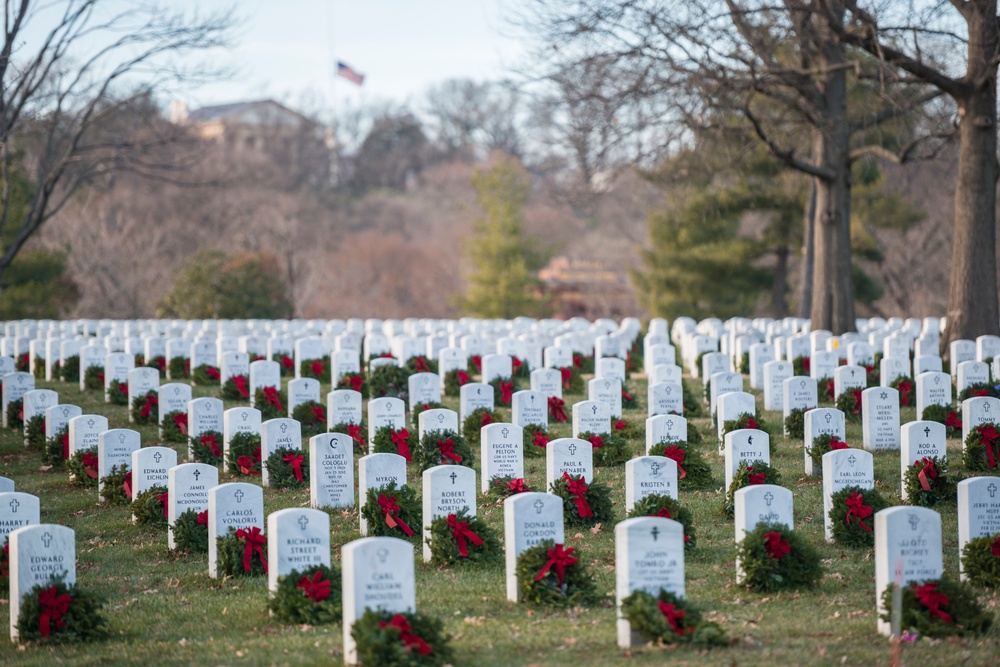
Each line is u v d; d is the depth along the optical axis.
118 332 36.78
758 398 25.50
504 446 16.69
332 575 11.08
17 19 27.70
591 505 14.59
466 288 74.00
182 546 14.09
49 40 29.72
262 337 31.36
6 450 21.16
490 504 15.97
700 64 29.52
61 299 53.94
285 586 10.95
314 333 36.50
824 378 24.48
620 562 9.91
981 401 18.17
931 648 9.54
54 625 10.66
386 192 103.31
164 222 69.12
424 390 22.75
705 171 35.91
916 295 60.34
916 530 10.24
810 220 45.00
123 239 63.25
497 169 63.44
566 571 11.23
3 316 48.72
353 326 40.28
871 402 19.38
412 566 9.48
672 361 28.05
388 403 19.05
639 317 71.25
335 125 110.38
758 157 44.44
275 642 10.13
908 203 50.66
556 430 21.03
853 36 27.25
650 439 17.56
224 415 18.48
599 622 10.42
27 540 10.80
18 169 45.88
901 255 60.31
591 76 31.83
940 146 32.56
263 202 73.88
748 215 61.91
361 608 9.30
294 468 17.09
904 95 34.12
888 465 17.97
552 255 65.94
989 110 27.84
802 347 28.69
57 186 61.50
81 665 9.88
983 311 28.17
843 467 14.04
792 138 38.25
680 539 9.93
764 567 11.53
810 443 17.67
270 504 16.16
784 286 53.31
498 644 9.78
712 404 22.59
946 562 12.72
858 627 10.25
